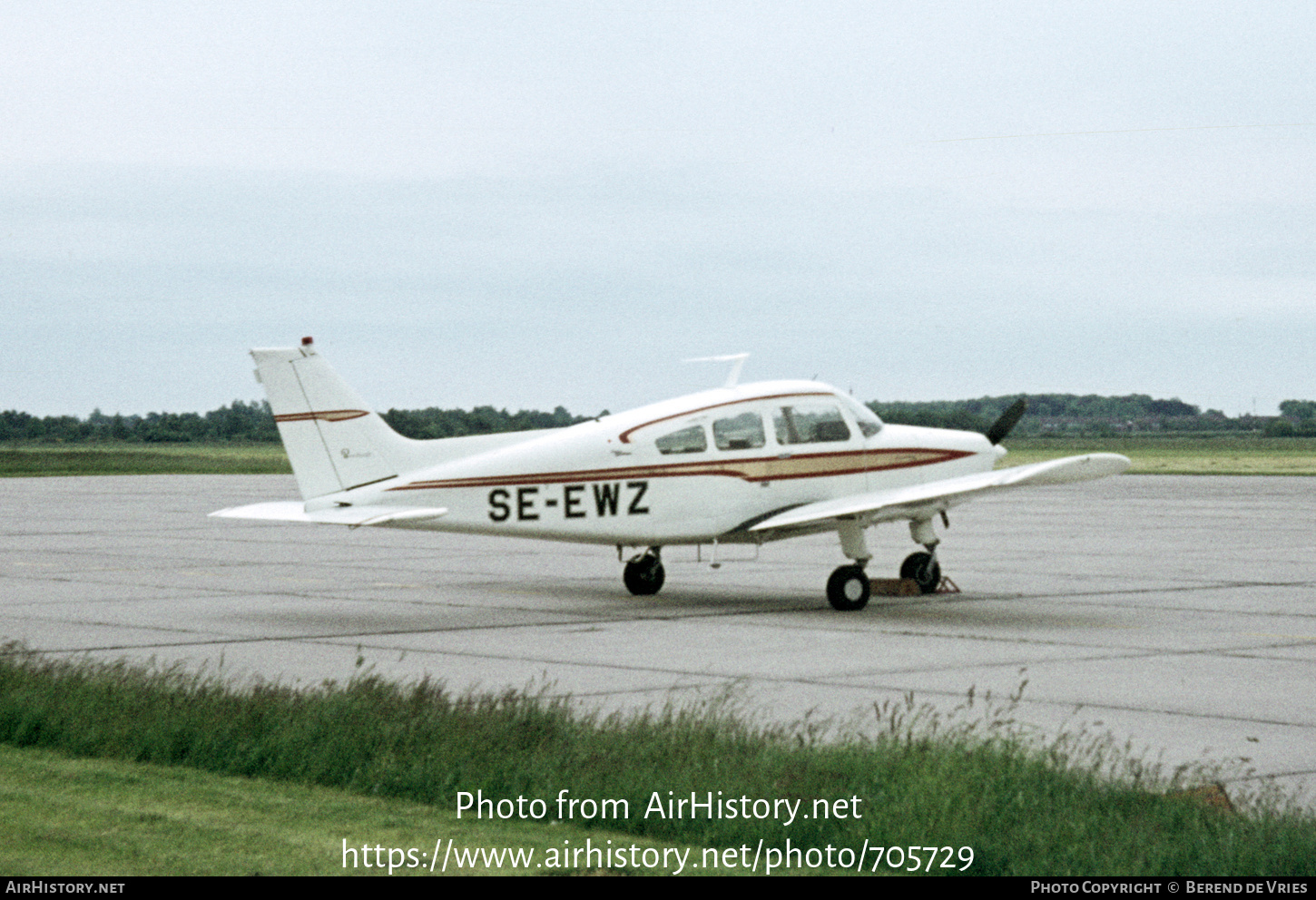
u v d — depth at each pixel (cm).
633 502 1758
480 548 2830
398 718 930
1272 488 5638
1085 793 784
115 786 807
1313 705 1138
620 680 1241
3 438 17838
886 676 1270
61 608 1784
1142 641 1499
